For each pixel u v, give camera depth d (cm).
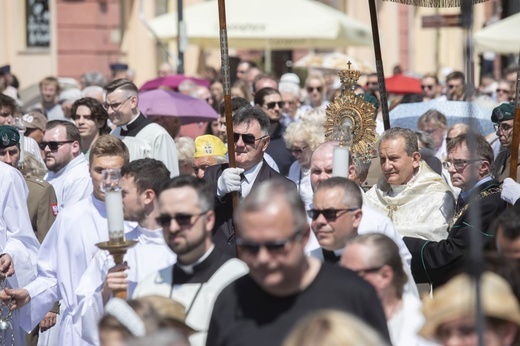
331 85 3812
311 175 1451
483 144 1502
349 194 1186
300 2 3794
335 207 1181
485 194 1482
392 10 6238
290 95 2752
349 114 1620
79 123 2138
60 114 3038
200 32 3712
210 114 2516
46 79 3045
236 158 1659
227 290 993
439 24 3416
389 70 6259
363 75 3884
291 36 3703
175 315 991
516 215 1066
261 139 1658
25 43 4828
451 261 1433
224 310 984
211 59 5341
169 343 793
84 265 1478
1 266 1617
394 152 1557
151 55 5006
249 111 1658
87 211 1490
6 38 4794
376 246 1055
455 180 1513
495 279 913
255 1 3769
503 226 1065
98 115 2148
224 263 1105
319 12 3784
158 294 1088
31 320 1533
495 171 1733
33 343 1773
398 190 1577
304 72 5544
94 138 2145
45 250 1523
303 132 1900
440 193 1559
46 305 1528
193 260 1101
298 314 959
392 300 1069
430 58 6475
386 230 1339
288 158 2217
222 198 1577
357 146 1612
